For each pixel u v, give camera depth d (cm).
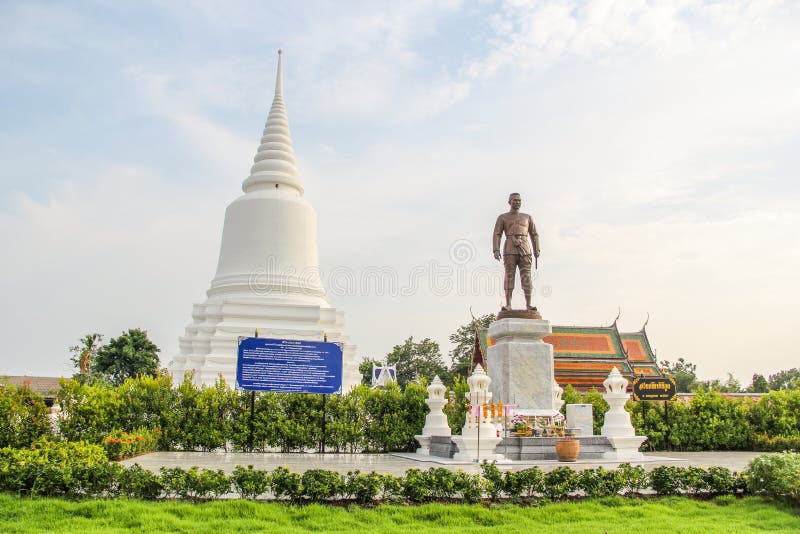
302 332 3073
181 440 2325
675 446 2753
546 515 1215
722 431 2773
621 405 2162
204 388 2431
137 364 5666
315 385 2411
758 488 1400
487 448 1947
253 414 2358
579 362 4578
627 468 1452
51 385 5322
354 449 2436
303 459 2044
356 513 1177
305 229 3381
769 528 1158
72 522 1058
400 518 1161
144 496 1248
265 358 2378
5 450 1456
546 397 2180
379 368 5719
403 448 2492
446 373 7762
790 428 2797
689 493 1434
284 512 1165
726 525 1161
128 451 1980
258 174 3462
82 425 2075
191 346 3145
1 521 1051
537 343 2216
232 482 1285
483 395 2011
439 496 1312
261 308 3097
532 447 2009
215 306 3142
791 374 8919
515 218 2358
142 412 2328
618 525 1143
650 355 4838
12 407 1848
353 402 2481
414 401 2522
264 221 3303
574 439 1981
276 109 3700
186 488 1258
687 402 3189
